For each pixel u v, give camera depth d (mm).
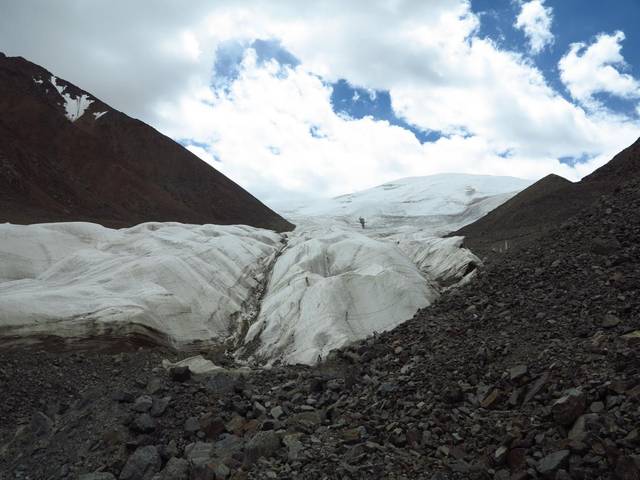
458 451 7953
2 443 10617
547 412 7914
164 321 18500
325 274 26188
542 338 10516
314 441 8914
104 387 12086
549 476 6633
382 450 8250
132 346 16672
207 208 85250
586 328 10109
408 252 32844
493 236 46156
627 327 9430
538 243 16750
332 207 157125
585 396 7727
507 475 7090
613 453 6547
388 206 136750
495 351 10703
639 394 7355
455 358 11148
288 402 11211
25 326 15180
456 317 14156
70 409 11539
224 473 8188
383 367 12711
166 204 76812
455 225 102562
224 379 12109
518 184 156125
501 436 7898
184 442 9586
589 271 12703
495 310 13094
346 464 7820
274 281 27109
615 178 53188
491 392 9273
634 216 14430
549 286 12938
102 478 8500
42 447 10047
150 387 11438
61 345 15414
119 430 9695
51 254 25328
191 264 24734
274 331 19969
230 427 9961
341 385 12070
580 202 48812
